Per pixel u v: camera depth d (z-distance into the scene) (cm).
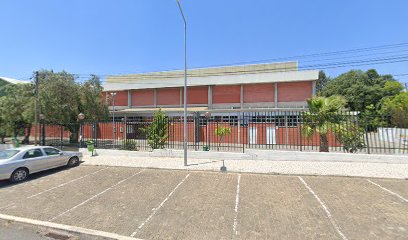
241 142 1897
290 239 419
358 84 3925
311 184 748
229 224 486
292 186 733
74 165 1107
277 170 914
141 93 2977
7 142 2009
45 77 1905
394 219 493
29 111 1680
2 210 596
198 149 1519
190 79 2769
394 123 2130
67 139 1825
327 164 973
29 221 521
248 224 484
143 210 575
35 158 929
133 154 1291
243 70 3130
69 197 684
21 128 1897
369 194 648
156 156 1259
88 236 457
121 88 3005
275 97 2517
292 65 2978
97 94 2067
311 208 560
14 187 799
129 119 2655
